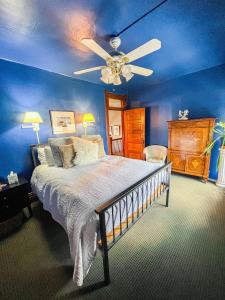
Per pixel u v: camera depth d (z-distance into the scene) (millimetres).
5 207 2066
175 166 3697
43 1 1262
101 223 1149
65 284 1305
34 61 2473
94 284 1294
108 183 1695
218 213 2209
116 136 5516
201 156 3244
